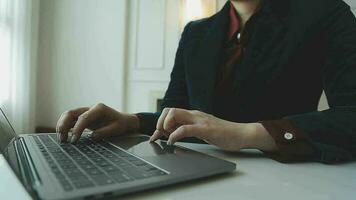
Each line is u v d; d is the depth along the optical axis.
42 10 3.10
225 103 0.75
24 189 0.28
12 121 2.73
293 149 0.45
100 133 0.57
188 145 0.59
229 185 0.32
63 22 3.06
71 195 0.23
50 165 0.33
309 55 0.67
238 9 0.77
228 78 0.74
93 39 2.94
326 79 0.62
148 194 0.28
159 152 0.43
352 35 0.60
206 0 2.47
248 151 0.53
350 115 0.49
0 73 2.65
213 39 0.78
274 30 0.69
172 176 0.30
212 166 0.35
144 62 2.74
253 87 0.70
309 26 0.65
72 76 3.03
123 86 2.81
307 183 0.33
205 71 0.77
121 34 2.81
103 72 2.89
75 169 0.31
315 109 0.71
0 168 0.36
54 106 3.09
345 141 0.47
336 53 0.61
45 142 0.52
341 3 0.67
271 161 0.45
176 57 0.94
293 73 0.68
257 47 0.70
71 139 0.53
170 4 2.62
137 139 0.57
